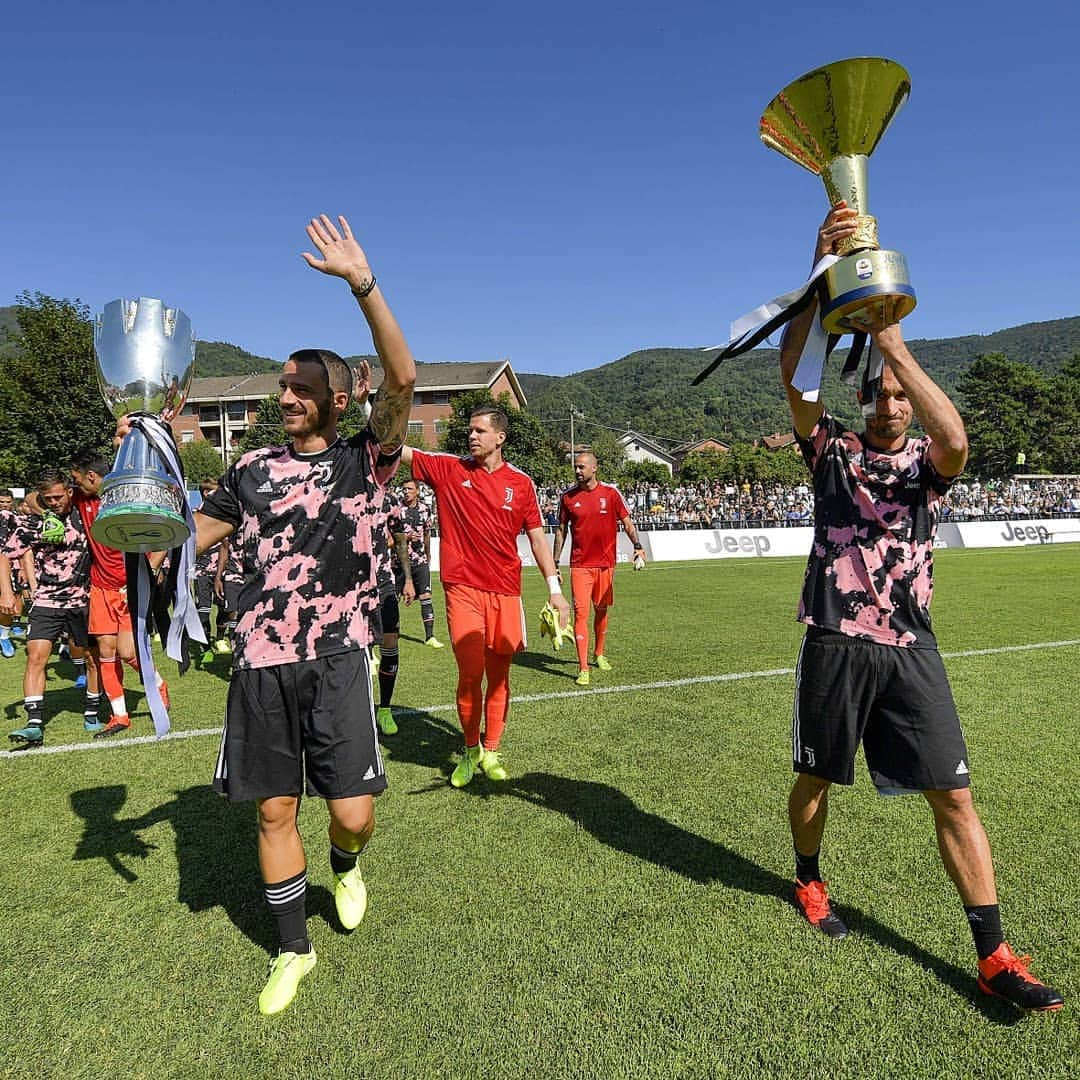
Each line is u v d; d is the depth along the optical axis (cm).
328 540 254
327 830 373
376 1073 208
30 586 559
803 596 273
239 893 313
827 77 226
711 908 288
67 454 2556
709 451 6975
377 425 259
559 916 285
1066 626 909
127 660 562
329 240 227
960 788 245
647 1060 209
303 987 247
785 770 437
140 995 246
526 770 446
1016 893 291
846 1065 206
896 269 212
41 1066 214
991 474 6612
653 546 2264
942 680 253
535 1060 210
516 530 438
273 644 250
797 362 251
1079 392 6675
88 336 2619
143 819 389
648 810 382
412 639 965
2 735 550
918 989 238
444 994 241
